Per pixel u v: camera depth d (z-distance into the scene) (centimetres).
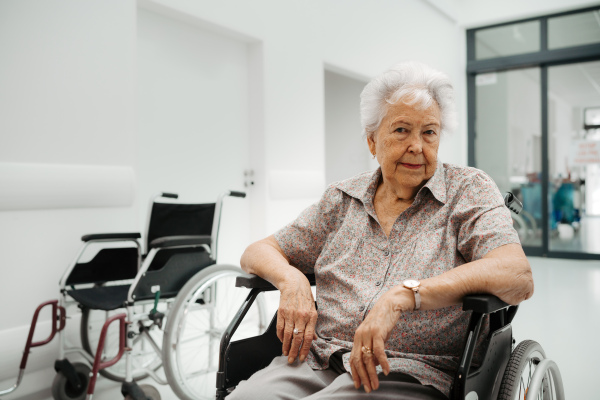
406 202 116
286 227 129
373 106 115
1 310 198
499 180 607
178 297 185
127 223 246
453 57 613
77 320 222
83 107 228
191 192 305
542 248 571
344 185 124
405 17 517
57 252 218
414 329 102
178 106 296
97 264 212
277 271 114
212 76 318
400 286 93
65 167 219
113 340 245
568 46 554
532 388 102
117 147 243
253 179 348
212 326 210
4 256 200
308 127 384
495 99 609
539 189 577
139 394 167
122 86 245
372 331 88
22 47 205
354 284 111
